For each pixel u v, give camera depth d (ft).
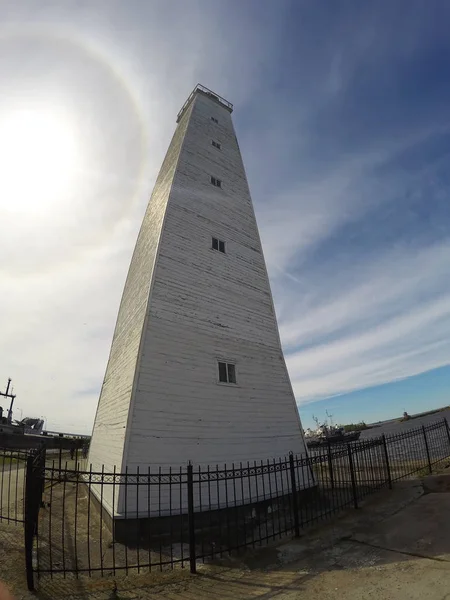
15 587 17.06
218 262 46.47
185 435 33.58
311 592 16.29
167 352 35.81
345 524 26.61
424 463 47.26
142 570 20.58
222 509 32.68
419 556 18.95
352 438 167.12
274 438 40.40
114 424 36.58
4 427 104.17
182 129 62.69
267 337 46.93
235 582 18.29
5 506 33.91
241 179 60.29
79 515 33.88
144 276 43.19
